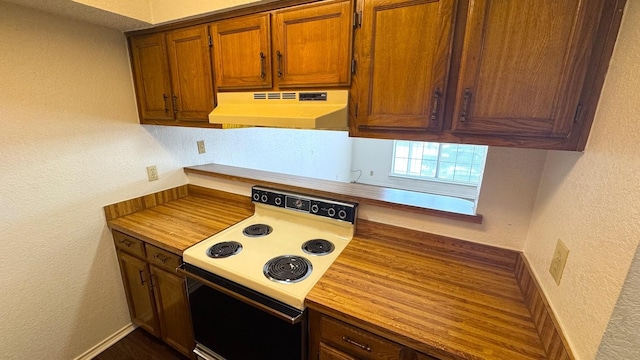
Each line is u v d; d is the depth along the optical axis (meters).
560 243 0.88
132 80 1.76
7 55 1.27
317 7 1.09
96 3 1.27
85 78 1.54
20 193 1.38
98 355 1.80
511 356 0.81
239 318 1.28
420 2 0.91
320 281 1.15
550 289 0.90
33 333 1.51
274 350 1.22
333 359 1.08
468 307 1.01
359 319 0.95
